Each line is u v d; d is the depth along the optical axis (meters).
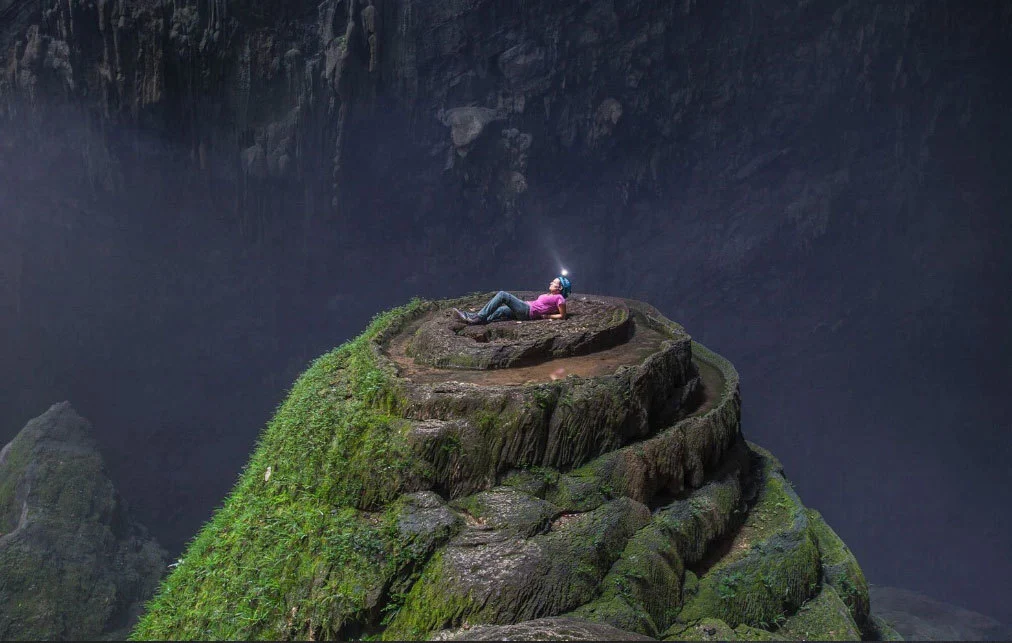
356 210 36.09
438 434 7.23
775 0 37.19
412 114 35.22
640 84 37.72
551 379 7.92
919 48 38.22
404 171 36.41
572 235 39.50
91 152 30.95
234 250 34.78
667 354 8.60
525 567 6.48
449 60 35.03
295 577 6.83
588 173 39.03
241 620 6.59
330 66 32.19
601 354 8.92
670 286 41.25
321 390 8.98
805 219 40.41
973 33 37.94
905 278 42.62
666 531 7.40
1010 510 43.66
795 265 41.44
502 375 8.14
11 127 29.66
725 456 8.95
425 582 6.52
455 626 6.30
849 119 39.78
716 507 8.03
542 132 37.06
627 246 40.84
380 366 8.41
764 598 7.44
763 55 38.44
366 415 7.83
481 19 34.62
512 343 8.56
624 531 7.15
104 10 29.33
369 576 6.55
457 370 8.42
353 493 7.31
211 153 32.66
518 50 35.47
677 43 37.44
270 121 32.84
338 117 33.41
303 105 32.72
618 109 37.12
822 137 40.16
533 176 37.41
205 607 6.96
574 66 36.69
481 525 6.89
